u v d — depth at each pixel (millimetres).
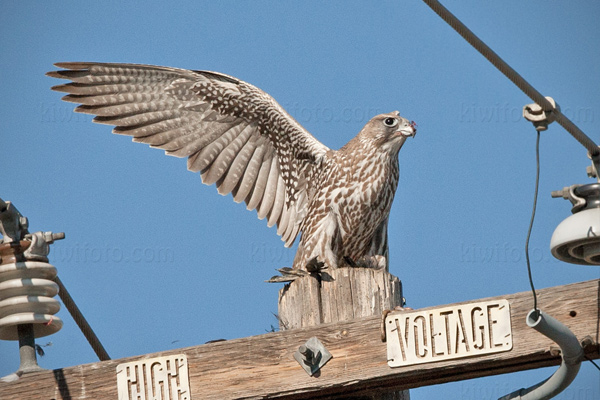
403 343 10828
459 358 10594
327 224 16156
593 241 10211
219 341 11508
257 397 11219
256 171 17109
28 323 11906
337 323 11164
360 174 16203
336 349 11094
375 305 12531
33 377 11750
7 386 11750
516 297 10562
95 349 13430
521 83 9555
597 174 10398
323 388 11047
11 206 12008
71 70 17109
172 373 11461
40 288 11953
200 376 11398
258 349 11336
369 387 11180
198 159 17109
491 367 10703
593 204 10312
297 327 12117
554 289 10500
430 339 10734
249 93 17078
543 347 10367
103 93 17141
